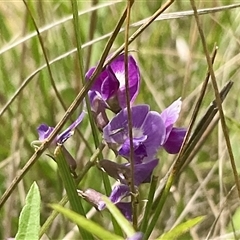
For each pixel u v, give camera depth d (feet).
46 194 0.95
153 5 1.18
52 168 0.96
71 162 0.53
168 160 0.93
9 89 1.05
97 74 0.51
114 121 0.51
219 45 1.13
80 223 0.37
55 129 0.52
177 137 0.52
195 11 0.44
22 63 0.97
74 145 1.01
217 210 0.88
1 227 0.89
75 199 0.52
